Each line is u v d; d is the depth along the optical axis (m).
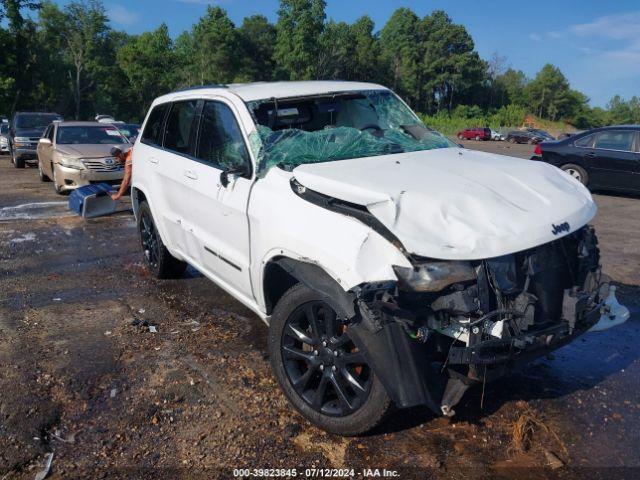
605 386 3.90
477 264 2.94
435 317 2.90
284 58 88.19
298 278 3.27
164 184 5.25
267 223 3.60
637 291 5.87
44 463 3.07
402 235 2.89
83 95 69.12
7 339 4.60
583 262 3.43
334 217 3.18
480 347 2.84
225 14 89.19
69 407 3.60
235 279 4.22
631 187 12.06
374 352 2.90
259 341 4.57
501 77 124.94
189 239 4.90
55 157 11.78
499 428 3.39
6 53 47.88
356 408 3.14
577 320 3.31
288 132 4.10
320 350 3.28
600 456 3.14
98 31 68.00
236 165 4.12
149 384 3.88
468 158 4.16
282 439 3.28
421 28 110.50
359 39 102.62
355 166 3.75
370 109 4.83
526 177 3.72
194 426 3.41
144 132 5.95
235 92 4.50
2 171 17.16
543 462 3.09
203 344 4.52
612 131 12.33
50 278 6.28
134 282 6.12
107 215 9.82
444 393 3.02
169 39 73.62
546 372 4.09
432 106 117.50
